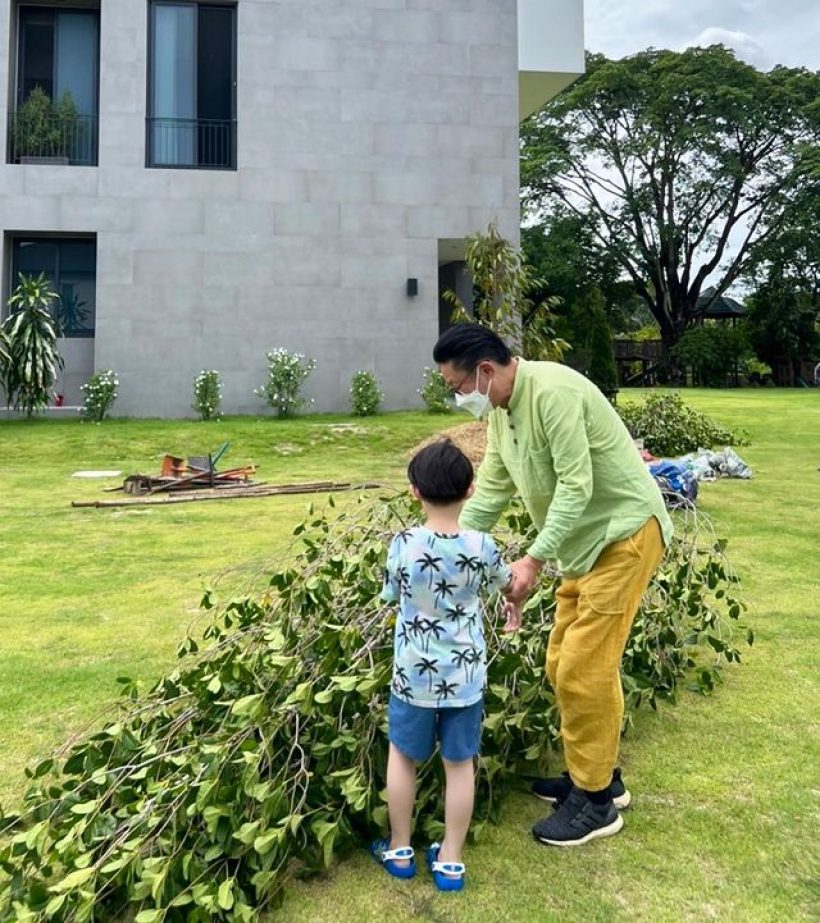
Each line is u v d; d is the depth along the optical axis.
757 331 34.88
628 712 2.90
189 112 14.46
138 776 2.12
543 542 2.12
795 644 3.75
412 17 14.80
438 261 16.47
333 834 2.04
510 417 2.27
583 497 2.12
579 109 33.16
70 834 1.97
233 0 14.35
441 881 2.05
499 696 2.45
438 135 14.88
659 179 34.72
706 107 30.97
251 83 14.37
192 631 3.86
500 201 15.02
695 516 3.77
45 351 12.77
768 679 3.35
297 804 2.14
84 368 14.34
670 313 36.78
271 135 14.43
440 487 2.07
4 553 5.62
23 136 14.09
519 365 2.25
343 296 14.65
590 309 25.89
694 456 9.56
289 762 2.19
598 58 32.81
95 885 1.89
